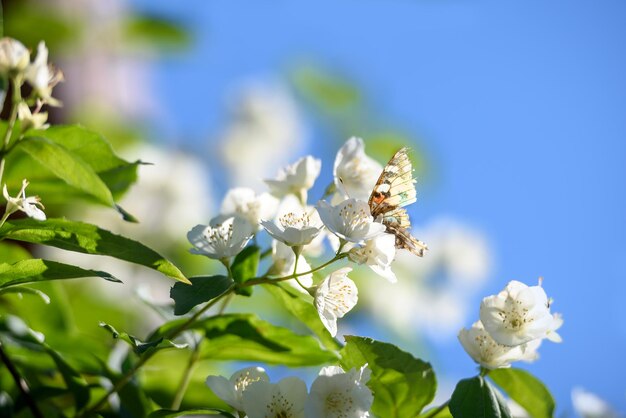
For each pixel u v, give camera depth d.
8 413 0.97
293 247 0.92
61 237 0.92
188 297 0.92
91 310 1.21
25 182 0.94
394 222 0.92
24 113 0.97
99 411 0.98
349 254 0.91
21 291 0.91
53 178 1.00
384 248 0.91
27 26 1.27
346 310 0.92
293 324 1.14
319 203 0.90
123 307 1.22
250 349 0.98
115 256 0.91
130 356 1.03
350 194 0.96
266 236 1.14
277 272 0.94
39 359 1.01
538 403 0.95
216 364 1.12
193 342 0.98
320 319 0.94
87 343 1.04
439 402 1.20
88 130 0.99
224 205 0.98
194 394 1.04
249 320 0.97
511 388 0.95
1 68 0.97
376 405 0.93
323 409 0.89
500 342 0.90
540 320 0.91
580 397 1.02
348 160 0.96
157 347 0.90
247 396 0.90
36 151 0.95
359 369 0.92
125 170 1.00
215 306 1.03
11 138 0.99
